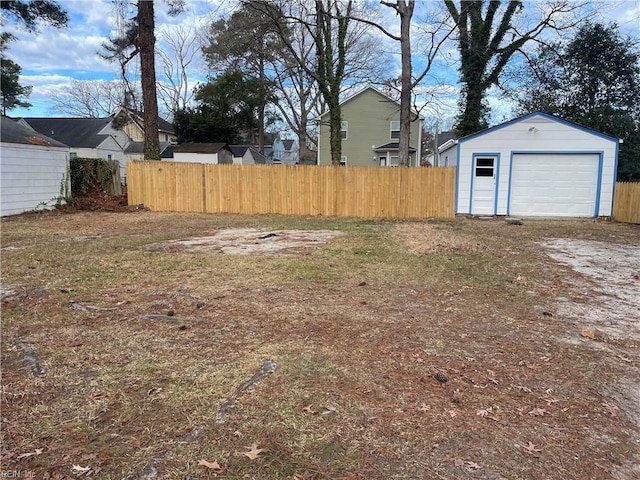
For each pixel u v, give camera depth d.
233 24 20.17
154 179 14.76
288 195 13.98
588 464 1.99
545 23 18.58
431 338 3.50
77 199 14.95
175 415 2.33
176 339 3.41
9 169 12.52
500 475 1.90
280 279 5.37
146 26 15.37
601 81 18.78
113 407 2.40
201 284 5.11
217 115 35.34
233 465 1.94
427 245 7.98
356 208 13.58
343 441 2.13
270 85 31.91
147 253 7.05
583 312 4.23
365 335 3.54
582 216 13.12
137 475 1.86
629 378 2.86
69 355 3.09
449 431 2.23
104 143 31.72
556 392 2.67
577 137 12.88
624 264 6.50
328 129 29.48
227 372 2.84
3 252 7.02
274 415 2.34
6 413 2.33
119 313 4.03
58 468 1.90
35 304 4.27
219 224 11.38
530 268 6.17
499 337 3.55
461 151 13.44
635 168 18.11
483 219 12.72
